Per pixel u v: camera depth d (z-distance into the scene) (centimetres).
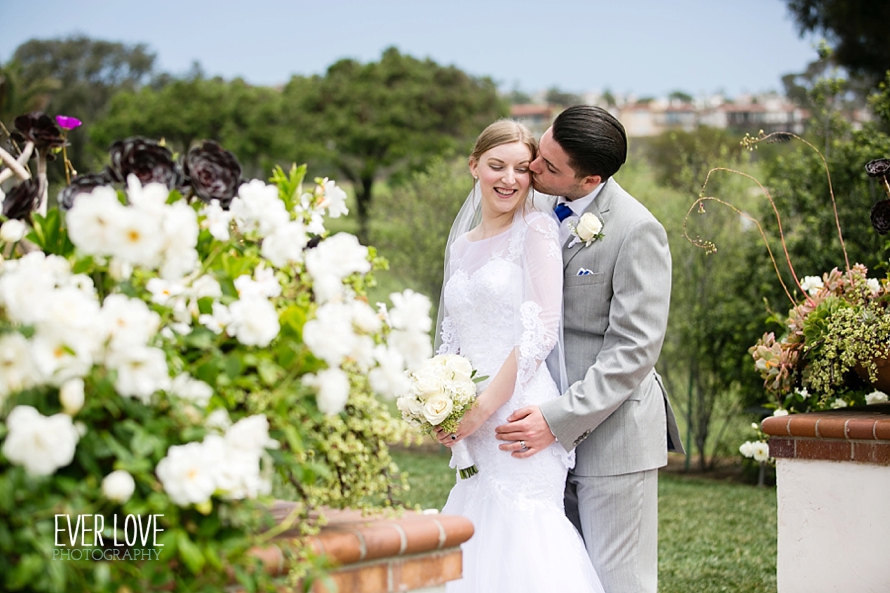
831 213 708
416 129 2034
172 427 139
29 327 131
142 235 136
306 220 192
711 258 782
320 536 160
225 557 139
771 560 475
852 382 345
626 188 919
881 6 998
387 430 173
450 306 291
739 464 798
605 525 278
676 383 821
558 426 267
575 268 285
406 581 171
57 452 120
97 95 3328
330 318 150
